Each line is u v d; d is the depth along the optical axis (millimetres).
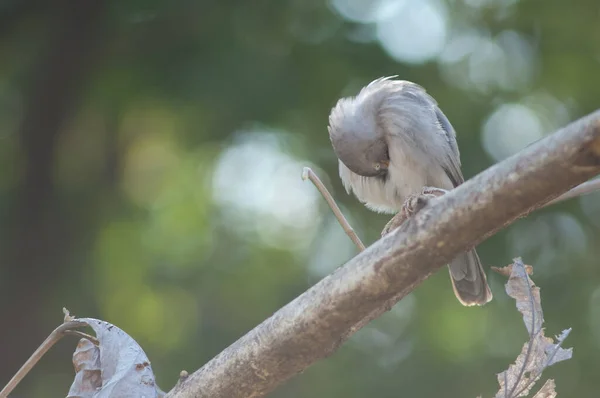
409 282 3463
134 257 19000
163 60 16359
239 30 16594
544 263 16484
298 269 19438
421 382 16078
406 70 16484
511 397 4094
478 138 16469
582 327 15922
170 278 19203
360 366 16484
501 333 16578
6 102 18281
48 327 17156
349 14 16797
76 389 4285
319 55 16359
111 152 18703
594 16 16875
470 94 17047
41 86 17422
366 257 3510
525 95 17094
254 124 16453
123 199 18984
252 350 3793
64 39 17219
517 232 16531
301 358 3742
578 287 16234
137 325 18562
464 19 17609
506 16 17359
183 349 18047
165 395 4031
